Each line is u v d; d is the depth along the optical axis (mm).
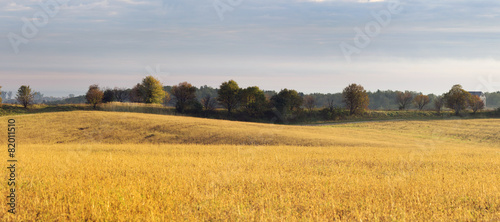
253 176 13375
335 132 53906
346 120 98188
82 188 10406
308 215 8297
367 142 39969
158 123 50219
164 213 8188
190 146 31156
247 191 10828
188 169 15156
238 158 20969
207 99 102000
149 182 11648
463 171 16391
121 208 8344
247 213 8227
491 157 23484
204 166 16469
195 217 8008
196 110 95938
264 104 99438
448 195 10453
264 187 11523
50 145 31203
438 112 104688
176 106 94938
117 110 84188
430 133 60469
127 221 7727
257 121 96875
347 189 11180
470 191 11125
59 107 88062
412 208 8914
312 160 20094
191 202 9305
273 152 25578
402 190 11016
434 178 13820
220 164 17578
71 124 48750
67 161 16953
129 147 29141
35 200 8836
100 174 13086
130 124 49000
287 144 37562
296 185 11820
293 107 100125
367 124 80688
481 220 8180
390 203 9391
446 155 24391
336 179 13023
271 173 14547
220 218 8008
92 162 16844
